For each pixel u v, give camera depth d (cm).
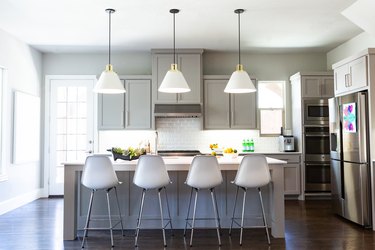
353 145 419
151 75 601
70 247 338
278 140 640
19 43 541
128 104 598
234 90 395
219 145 631
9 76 508
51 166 624
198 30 498
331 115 477
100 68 635
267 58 648
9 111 507
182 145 627
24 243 350
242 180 344
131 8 411
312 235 376
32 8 409
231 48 604
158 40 548
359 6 404
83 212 400
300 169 585
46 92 628
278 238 366
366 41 512
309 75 588
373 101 396
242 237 371
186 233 387
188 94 592
